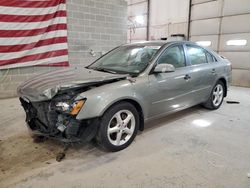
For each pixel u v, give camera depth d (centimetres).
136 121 279
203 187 200
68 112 225
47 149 268
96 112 231
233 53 779
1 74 511
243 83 765
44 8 539
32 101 241
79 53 633
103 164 237
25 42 527
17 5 499
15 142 285
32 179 210
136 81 270
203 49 395
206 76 382
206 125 354
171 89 313
